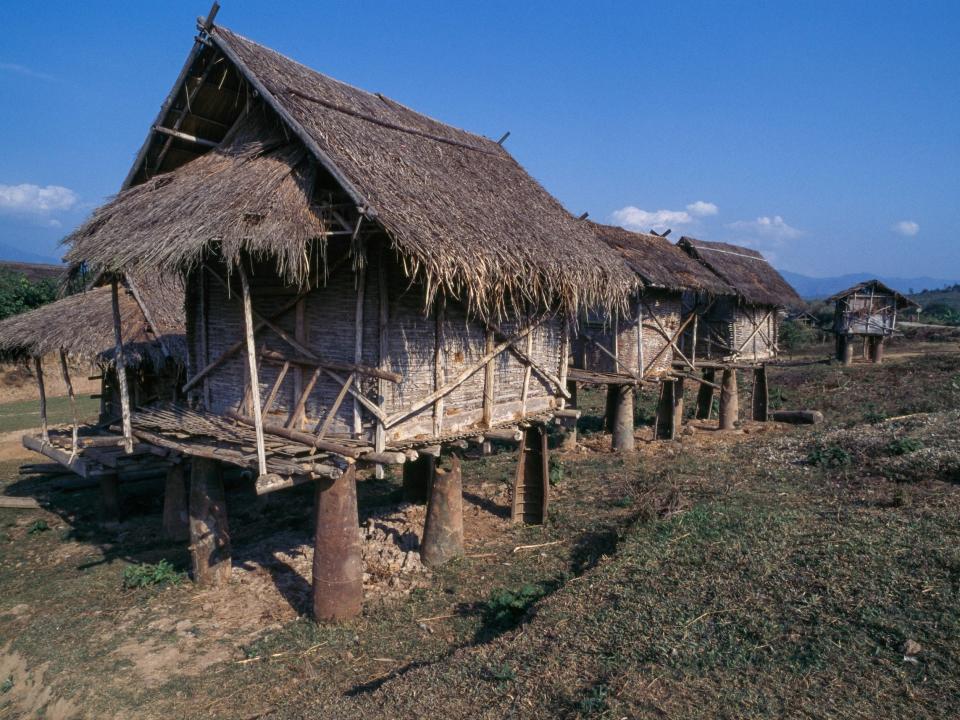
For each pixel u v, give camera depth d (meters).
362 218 7.24
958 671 5.57
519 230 9.62
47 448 12.83
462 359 9.46
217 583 10.16
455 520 10.45
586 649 6.56
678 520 9.69
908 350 34.69
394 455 8.00
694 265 18.48
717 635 6.51
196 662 7.96
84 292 14.73
